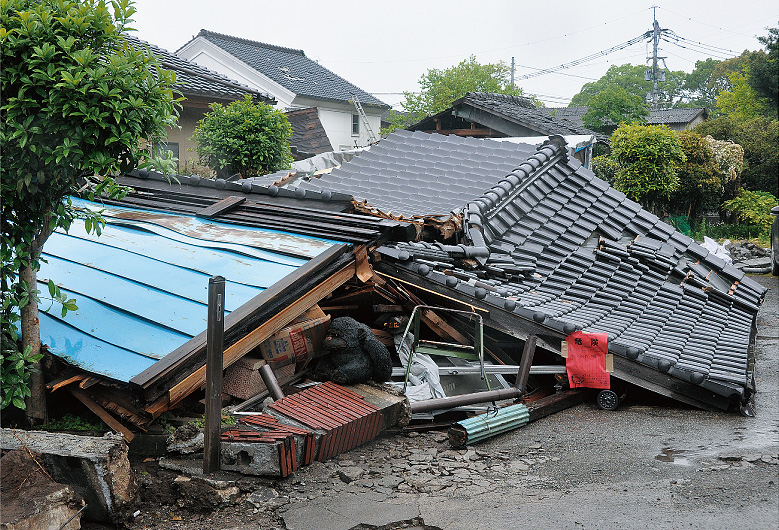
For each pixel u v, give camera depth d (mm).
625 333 7660
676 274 10375
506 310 7301
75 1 5594
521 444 5957
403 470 5277
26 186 5469
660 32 47062
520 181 11062
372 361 6266
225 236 7637
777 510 4289
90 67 5242
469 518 4383
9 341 5602
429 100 33438
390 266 7551
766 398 7449
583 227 10906
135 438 5527
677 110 45094
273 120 15922
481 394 6496
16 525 3740
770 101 34219
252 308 5914
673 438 5988
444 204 10477
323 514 4480
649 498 4582
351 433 5555
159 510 4676
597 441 5969
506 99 25031
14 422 5973
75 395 6008
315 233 7469
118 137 5340
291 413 5520
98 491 4375
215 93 16453
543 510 4465
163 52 18359
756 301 10445
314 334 6566
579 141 16172
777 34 33469
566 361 7129
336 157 16875
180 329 5934
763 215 26625
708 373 6820
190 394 6137
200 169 14477
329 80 32406
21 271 5738
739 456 5328
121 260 7289
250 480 4906
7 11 5246
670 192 23453
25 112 5176
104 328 6176
